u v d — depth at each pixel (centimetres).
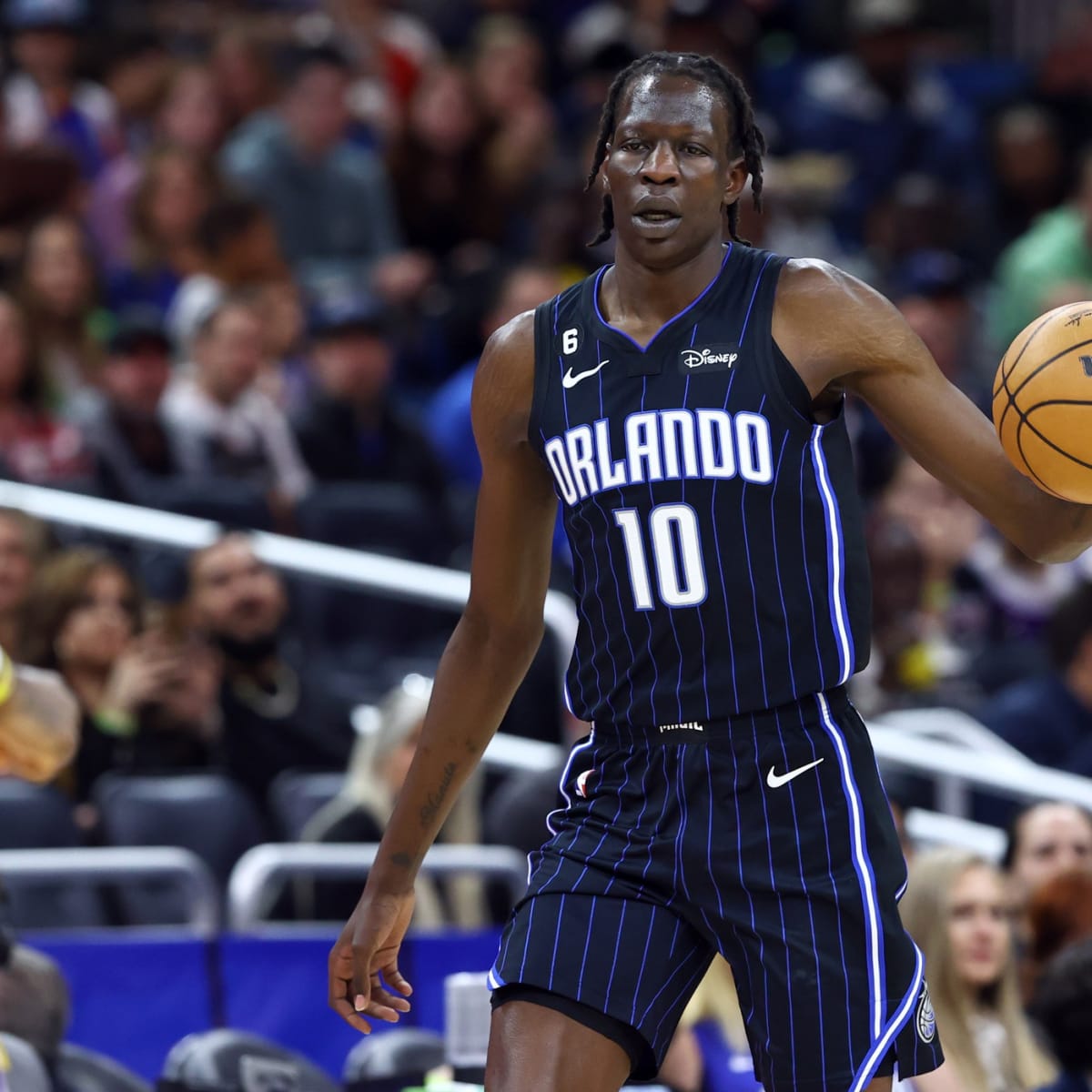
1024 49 4281
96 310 2575
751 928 816
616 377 834
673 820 827
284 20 3541
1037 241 3231
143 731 1836
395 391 2877
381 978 927
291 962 1475
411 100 3381
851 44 3944
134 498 2297
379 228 3156
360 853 1593
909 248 3353
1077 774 2103
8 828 1661
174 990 1443
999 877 1459
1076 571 2616
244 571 1917
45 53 3077
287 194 3064
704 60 844
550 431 846
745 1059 1384
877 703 2223
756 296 830
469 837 1791
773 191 3259
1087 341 807
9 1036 1117
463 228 3294
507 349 866
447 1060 1249
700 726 827
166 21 3559
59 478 2309
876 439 2775
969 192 3678
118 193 2917
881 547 2291
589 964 820
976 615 2578
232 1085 1185
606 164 849
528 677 2022
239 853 1747
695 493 818
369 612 2344
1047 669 2300
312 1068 1230
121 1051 1421
